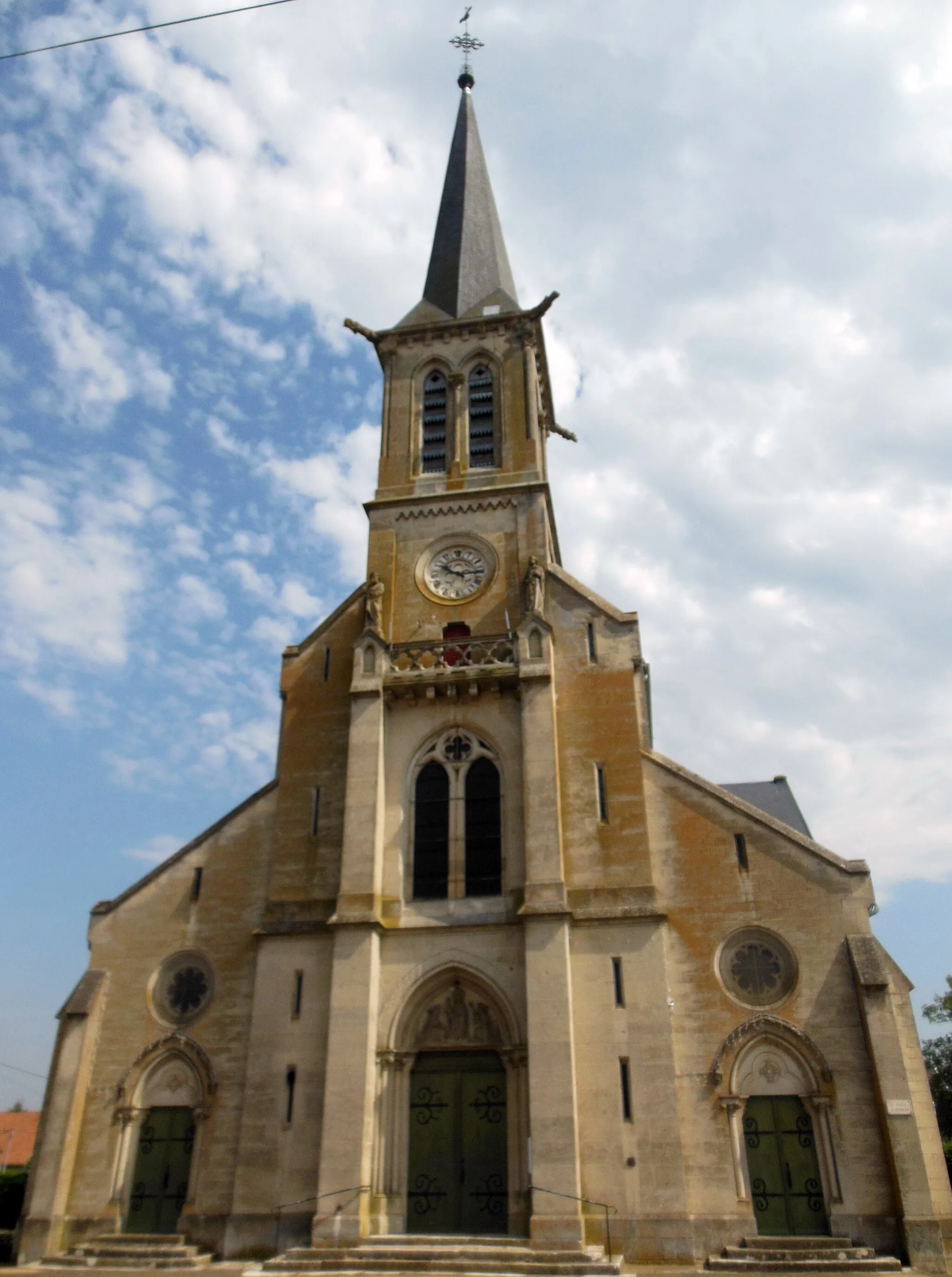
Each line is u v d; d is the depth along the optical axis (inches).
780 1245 952.9
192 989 1181.7
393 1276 901.2
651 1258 957.8
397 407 1578.5
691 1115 1029.2
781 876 1125.7
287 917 1182.9
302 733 1309.1
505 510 1434.5
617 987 1084.5
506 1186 1032.8
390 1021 1100.5
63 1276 952.3
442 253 1818.4
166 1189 1083.3
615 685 1262.3
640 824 1168.8
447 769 1238.3
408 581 1406.3
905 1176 952.3
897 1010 1043.9
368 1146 1027.9
